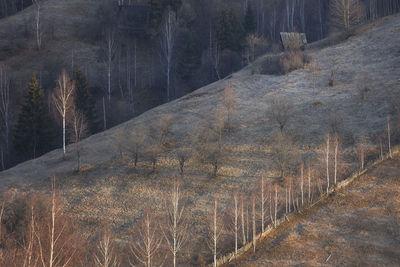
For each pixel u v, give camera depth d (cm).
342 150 5156
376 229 3659
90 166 5703
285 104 6112
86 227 4209
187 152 5641
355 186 4406
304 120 6094
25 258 2908
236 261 3469
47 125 7475
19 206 3688
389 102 6044
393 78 6806
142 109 9200
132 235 4003
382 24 9650
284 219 3984
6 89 9088
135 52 10912
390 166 4672
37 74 10025
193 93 8231
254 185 4691
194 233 3950
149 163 5525
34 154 7425
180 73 9825
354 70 7594
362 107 6150
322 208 4119
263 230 3788
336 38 9844
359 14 10306
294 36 9619
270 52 10131
